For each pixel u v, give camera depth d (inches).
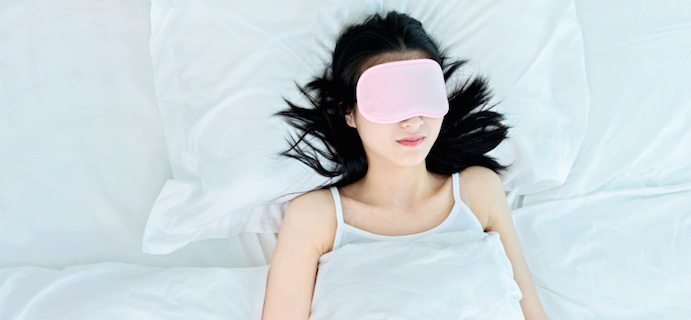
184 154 38.4
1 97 39.4
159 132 40.7
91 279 35.3
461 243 35.1
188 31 36.4
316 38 36.9
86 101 40.3
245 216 40.6
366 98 30.9
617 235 41.6
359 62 32.8
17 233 38.2
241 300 34.4
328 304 32.1
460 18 39.4
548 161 41.8
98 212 39.5
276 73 36.7
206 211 37.2
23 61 39.8
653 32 42.6
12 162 39.0
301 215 35.8
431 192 38.6
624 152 43.1
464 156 40.0
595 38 43.2
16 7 39.9
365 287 31.6
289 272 34.4
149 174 40.4
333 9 36.9
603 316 39.2
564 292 40.0
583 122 41.9
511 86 39.9
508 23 39.3
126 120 40.5
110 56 40.7
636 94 42.6
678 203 42.3
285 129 36.9
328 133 37.2
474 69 39.5
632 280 39.2
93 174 39.8
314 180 38.1
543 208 44.1
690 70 42.1
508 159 42.3
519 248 38.3
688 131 42.3
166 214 38.3
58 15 40.4
